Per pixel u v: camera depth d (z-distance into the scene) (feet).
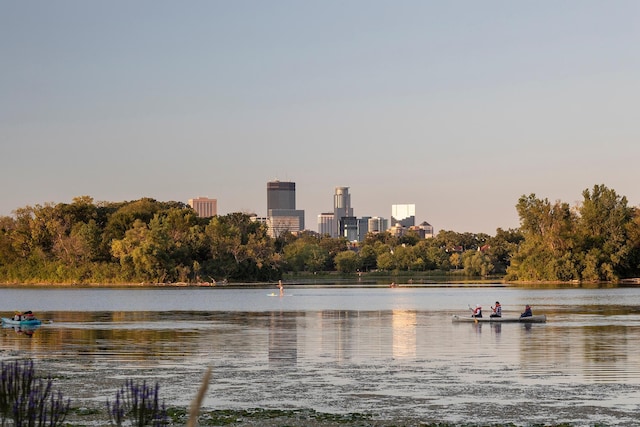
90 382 131.64
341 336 216.54
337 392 122.83
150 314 331.57
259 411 106.83
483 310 351.05
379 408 110.32
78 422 98.94
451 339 205.36
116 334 226.99
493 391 123.03
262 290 615.16
